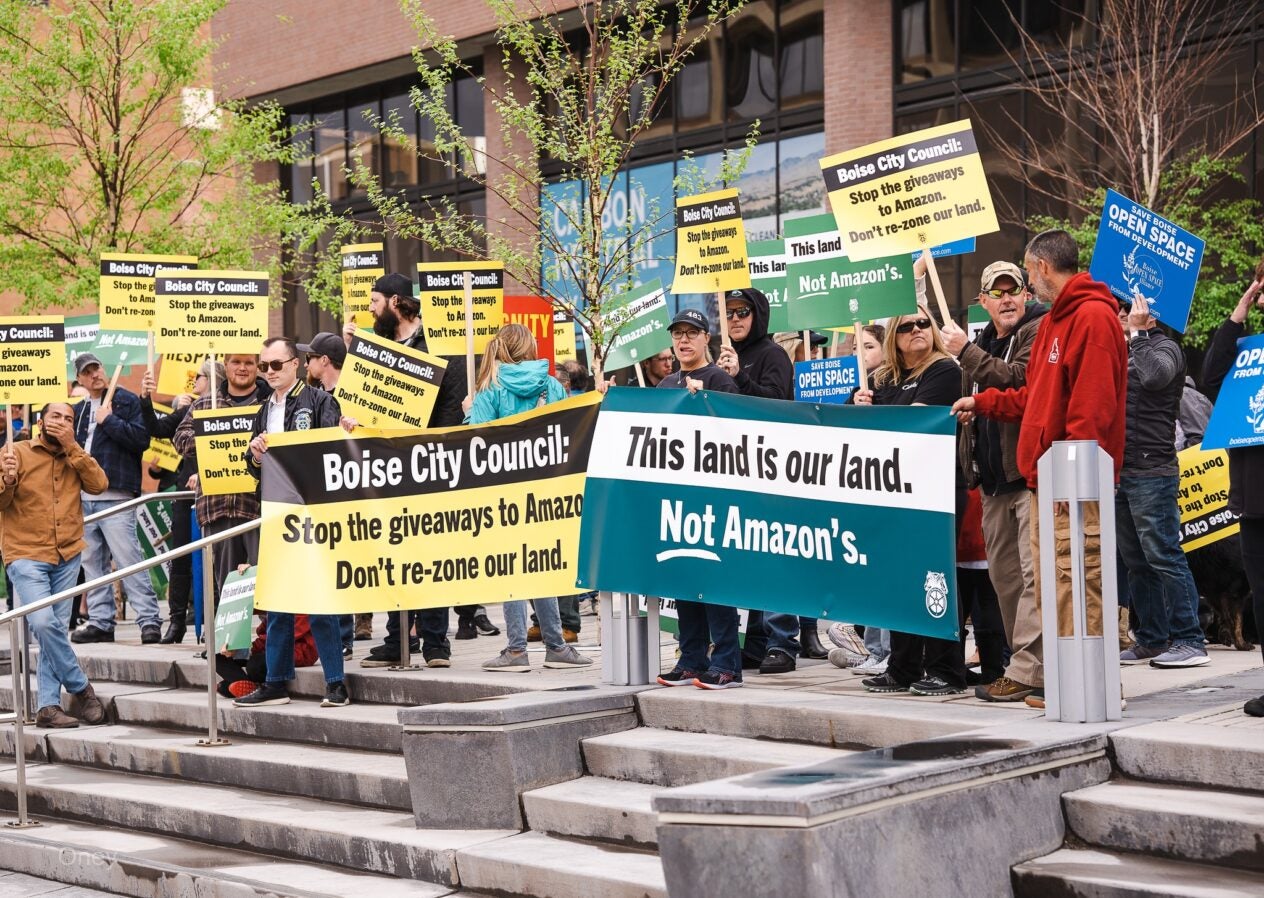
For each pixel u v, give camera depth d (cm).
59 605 980
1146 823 543
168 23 2017
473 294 993
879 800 499
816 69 2030
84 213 2286
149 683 1038
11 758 976
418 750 704
